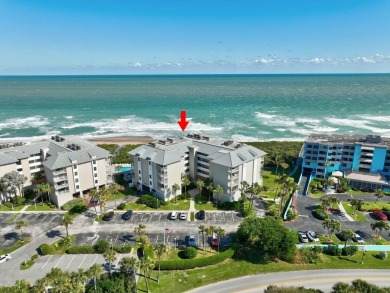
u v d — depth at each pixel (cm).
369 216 9881
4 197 10394
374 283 6844
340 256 7838
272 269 7356
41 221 9369
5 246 8119
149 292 6531
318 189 11850
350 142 12850
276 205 10494
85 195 11100
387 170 12244
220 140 12525
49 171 10194
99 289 6147
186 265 7288
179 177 11062
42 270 7188
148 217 9662
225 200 10550
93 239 8444
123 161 14638
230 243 8344
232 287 6738
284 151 15612
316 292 5978
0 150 11069
